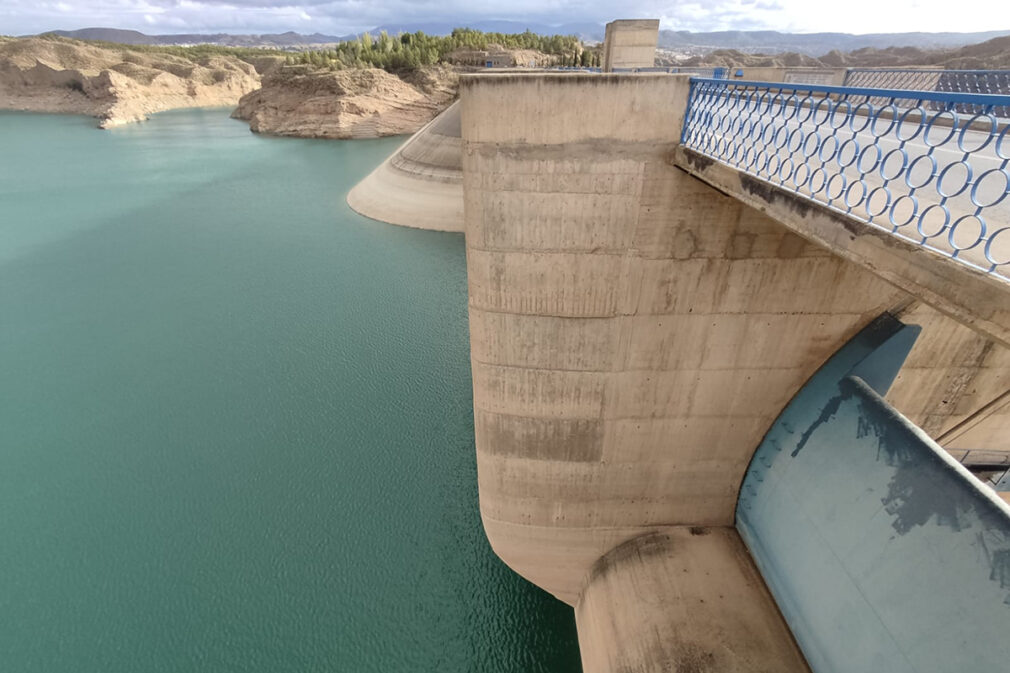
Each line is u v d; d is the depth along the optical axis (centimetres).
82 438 2461
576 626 1677
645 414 1369
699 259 1171
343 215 5659
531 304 1258
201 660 1595
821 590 1062
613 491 1491
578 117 1066
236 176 7250
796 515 1180
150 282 4100
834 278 1165
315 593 1773
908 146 1128
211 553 1909
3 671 1573
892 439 998
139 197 6334
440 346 3191
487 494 1568
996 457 1579
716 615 1305
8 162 7988
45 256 4600
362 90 9712
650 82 1027
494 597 1762
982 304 512
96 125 11362
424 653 1612
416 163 5669
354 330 3381
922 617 846
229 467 2291
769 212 795
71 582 1812
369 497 2130
